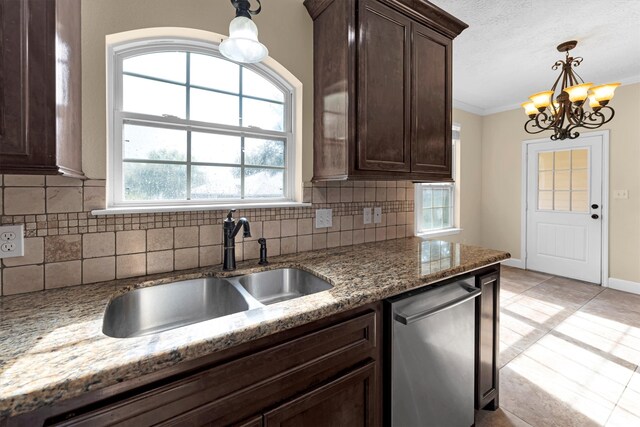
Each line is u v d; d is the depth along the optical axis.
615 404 1.64
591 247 3.61
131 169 1.32
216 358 0.74
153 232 1.25
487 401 1.55
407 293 1.17
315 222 1.74
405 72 1.64
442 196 3.88
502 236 4.41
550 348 2.20
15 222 1.01
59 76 0.86
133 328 1.11
